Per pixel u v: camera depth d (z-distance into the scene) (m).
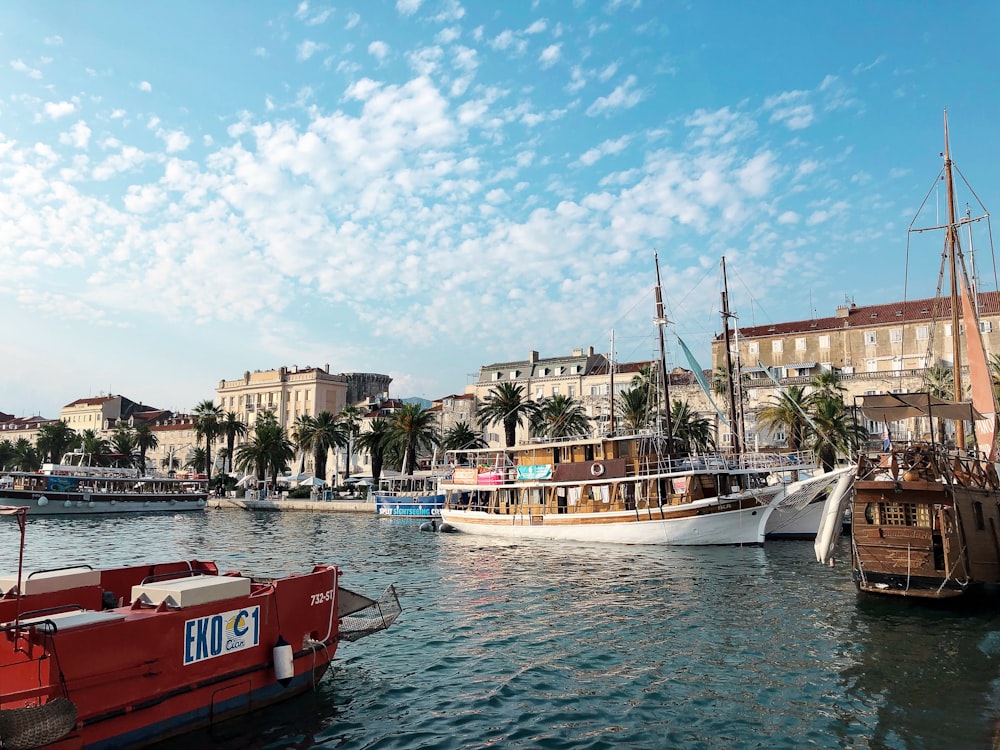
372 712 12.50
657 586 25.97
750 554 35.66
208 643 10.89
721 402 73.19
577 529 43.66
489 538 47.47
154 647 10.06
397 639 17.88
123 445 116.56
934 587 21.11
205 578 11.88
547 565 32.50
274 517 72.00
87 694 9.19
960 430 30.52
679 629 18.89
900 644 16.97
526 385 91.94
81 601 11.80
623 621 19.94
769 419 57.75
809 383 69.19
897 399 23.78
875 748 10.92
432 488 74.88
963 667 15.02
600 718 12.38
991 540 22.28
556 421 70.94
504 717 12.40
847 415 55.50
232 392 135.12
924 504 21.52
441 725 11.97
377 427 86.50
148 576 13.16
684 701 13.20
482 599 23.62
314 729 11.59
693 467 41.09
